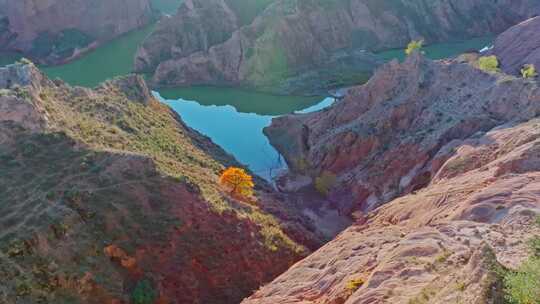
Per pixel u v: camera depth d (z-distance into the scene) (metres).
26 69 54.06
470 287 19.39
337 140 75.12
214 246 43.81
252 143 89.81
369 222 48.25
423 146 62.94
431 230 32.06
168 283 40.50
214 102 117.62
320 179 69.94
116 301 37.25
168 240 42.12
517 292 16.75
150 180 45.31
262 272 44.72
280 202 65.00
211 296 41.59
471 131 61.44
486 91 66.31
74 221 39.31
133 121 62.88
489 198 36.22
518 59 106.12
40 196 40.25
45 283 34.97
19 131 45.69
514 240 27.58
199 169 59.47
